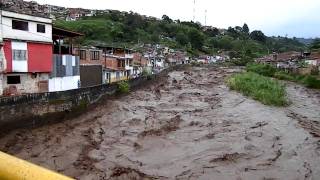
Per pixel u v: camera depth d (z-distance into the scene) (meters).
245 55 142.00
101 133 24.36
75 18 124.75
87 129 25.17
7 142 20.91
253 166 17.66
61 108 26.92
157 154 19.98
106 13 136.62
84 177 16.66
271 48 186.12
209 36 185.38
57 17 121.31
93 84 38.09
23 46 27.52
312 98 41.78
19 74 27.80
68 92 27.69
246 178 16.27
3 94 26.61
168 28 149.50
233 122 27.20
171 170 17.58
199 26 195.00
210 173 16.98
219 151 20.08
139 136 23.61
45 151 20.05
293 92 47.16
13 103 22.39
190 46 137.38
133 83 45.03
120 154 19.97
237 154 19.38
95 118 28.61
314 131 24.23
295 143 21.30
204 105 36.00
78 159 18.97
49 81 30.58
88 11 142.12
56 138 22.48
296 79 62.91
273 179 16.05
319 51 84.69
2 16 25.66
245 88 46.12
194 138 22.88
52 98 25.86
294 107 34.69
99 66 38.91
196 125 26.52
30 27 28.11
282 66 84.50
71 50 35.72
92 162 18.55
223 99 39.81
